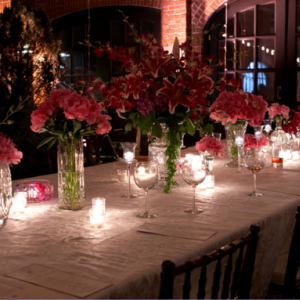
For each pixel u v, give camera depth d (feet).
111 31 21.97
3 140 4.95
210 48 21.13
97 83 6.39
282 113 11.26
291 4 19.16
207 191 6.84
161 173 7.29
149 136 7.23
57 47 18.57
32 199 6.13
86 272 3.59
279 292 6.21
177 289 3.94
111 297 3.24
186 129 6.66
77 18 22.34
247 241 3.55
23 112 16.52
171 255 3.97
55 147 16.44
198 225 4.94
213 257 3.18
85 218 5.29
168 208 5.77
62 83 19.22
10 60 17.06
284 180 7.67
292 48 19.38
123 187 7.16
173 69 6.20
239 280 3.76
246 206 5.85
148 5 21.06
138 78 6.05
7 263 3.85
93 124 5.50
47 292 3.22
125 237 4.53
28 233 4.70
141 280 3.51
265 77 20.06
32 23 17.76
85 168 9.02
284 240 5.92
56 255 4.02
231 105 7.52
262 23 19.84
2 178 4.97
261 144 9.10
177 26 20.62
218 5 20.49
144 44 6.20
